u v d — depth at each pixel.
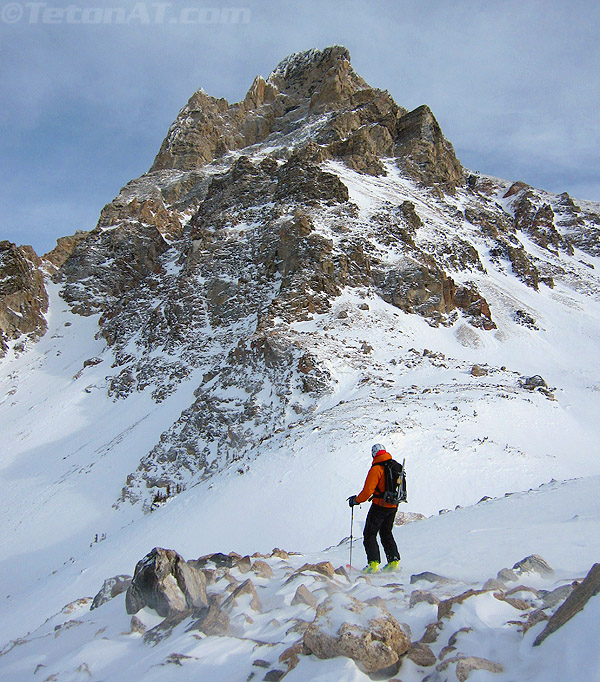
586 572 5.41
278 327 51.41
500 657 3.34
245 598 5.29
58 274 105.50
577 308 80.31
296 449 27.45
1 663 5.61
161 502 37.59
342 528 20.50
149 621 5.30
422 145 121.69
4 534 39.06
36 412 62.62
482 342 58.62
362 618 3.85
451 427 28.64
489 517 11.27
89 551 29.12
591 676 2.56
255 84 179.62
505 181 168.88
